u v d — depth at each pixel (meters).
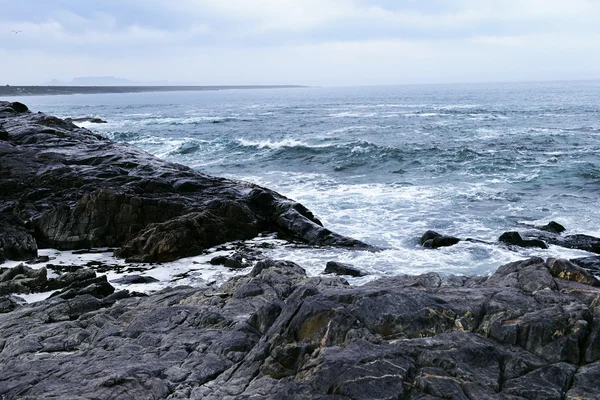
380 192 23.58
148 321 7.69
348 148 35.19
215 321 7.50
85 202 16.38
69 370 6.18
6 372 6.27
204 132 52.47
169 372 5.90
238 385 5.44
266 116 74.38
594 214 19.23
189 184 19.36
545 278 6.76
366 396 4.65
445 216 19.39
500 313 5.89
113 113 91.75
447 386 4.75
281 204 18.42
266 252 15.32
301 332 6.02
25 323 8.56
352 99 134.75
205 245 15.80
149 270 13.65
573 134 42.59
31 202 18.09
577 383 4.80
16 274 12.42
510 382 4.88
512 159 30.83
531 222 18.36
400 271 13.38
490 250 14.89
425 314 5.92
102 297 11.12
